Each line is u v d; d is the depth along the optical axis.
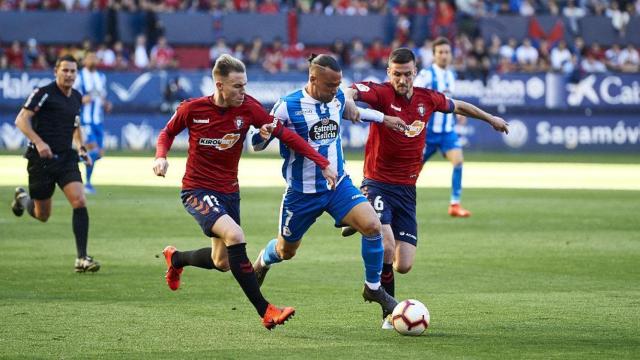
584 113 115.56
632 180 78.88
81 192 36.91
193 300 31.20
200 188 28.11
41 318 28.19
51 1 119.12
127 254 40.69
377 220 27.42
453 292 33.03
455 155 54.91
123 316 28.61
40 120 37.12
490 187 72.75
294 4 126.44
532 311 29.81
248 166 89.94
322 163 26.80
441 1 125.75
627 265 38.84
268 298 31.81
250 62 114.38
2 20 115.62
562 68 117.44
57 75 37.22
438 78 54.34
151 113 108.50
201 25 119.88
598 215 56.06
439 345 25.25
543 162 97.38
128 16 117.06
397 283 34.69
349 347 25.00
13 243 43.59
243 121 27.69
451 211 55.28
